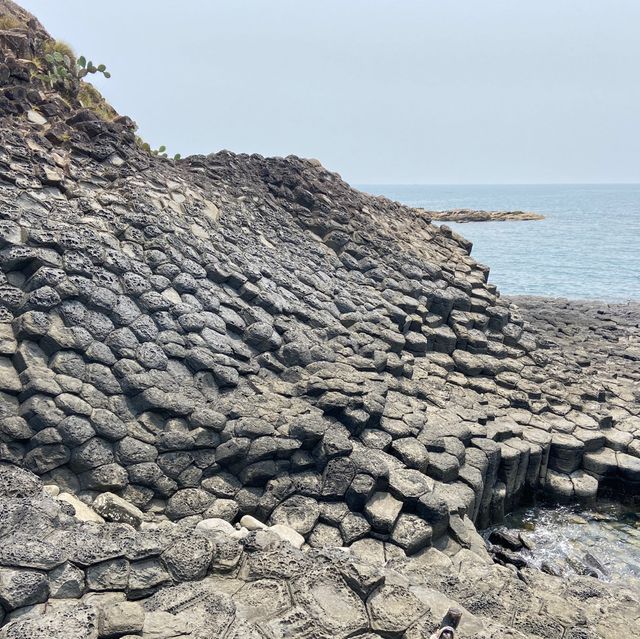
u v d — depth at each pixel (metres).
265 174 23.34
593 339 27.56
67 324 12.56
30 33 19.44
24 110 17.02
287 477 12.26
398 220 26.41
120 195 16.69
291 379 15.03
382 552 11.17
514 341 22.09
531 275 53.41
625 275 53.06
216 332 14.81
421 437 14.28
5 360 11.72
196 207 18.52
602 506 16.17
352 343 17.48
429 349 20.69
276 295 17.27
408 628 7.48
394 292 21.27
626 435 17.50
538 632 8.43
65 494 10.52
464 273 24.30
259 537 8.99
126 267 14.38
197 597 7.34
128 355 12.87
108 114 21.55
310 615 7.41
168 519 11.26
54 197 15.19
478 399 18.06
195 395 13.19
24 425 10.97
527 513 15.74
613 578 12.69
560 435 16.92
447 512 12.01
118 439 11.59
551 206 193.62
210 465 12.11
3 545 7.30
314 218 22.66
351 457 12.34
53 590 7.11
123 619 6.61
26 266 13.08
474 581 9.95
